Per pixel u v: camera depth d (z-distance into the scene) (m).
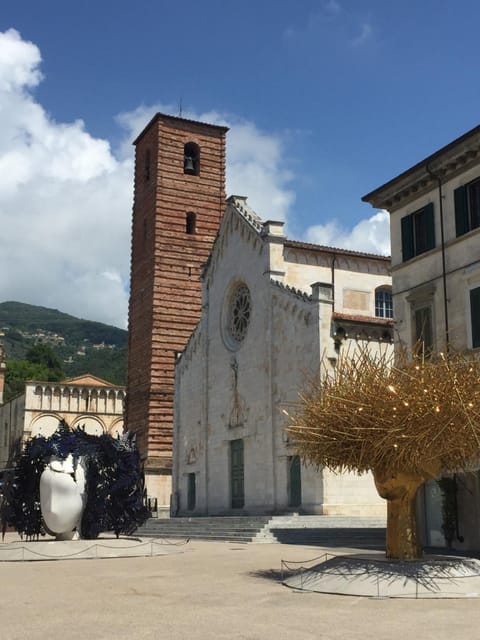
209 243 65.12
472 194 31.42
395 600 15.54
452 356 19.27
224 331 52.72
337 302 50.31
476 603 15.09
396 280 35.22
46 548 26.78
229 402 50.88
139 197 67.69
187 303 63.16
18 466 30.33
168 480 60.06
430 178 33.34
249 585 18.30
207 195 66.00
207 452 52.97
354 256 51.25
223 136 67.94
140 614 14.02
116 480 29.80
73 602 15.70
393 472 18.05
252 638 11.59
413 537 18.22
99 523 29.25
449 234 32.31
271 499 44.62
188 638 11.63
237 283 52.03
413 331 33.81
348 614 13.78
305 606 14.78
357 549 29.86
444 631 12.09
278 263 47.88
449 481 30.69
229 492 49.91
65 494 28.64
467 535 30.02
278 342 45.72
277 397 45.22
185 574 21.06
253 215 51.56
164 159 65.12
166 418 60.84
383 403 17.53
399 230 35.56
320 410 18.89
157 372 61.22
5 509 30.42
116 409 85.75
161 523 47.06
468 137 30.75
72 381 87.12
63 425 30.20
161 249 63.31
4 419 89.25
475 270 30.33
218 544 34.50
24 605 15.32
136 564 24.52
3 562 25.58
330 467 19.39
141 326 63.59
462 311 31.02
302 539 34.91
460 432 17.08
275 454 44.91
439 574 16.64
